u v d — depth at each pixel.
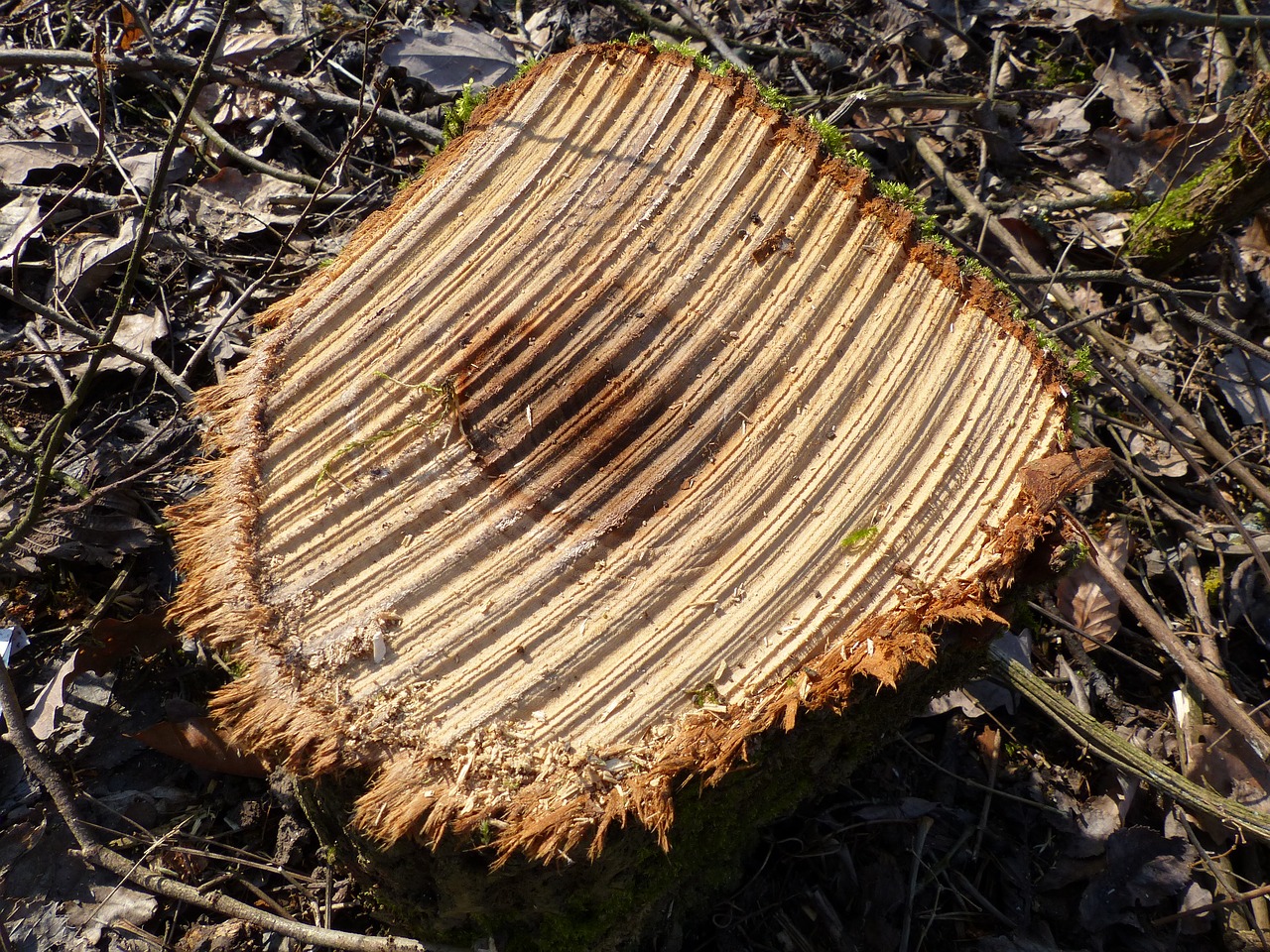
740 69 0.72
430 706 0.51
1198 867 0.73
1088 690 0.81
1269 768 0.76
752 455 0.57
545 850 0.49
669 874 0.59
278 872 0.66
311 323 0.60
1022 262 0.96
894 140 1.08
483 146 0.66
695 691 0.52
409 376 0.58
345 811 0.54
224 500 0.55
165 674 0.71
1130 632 0.84
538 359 0.59
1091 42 1.21
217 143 0.90
